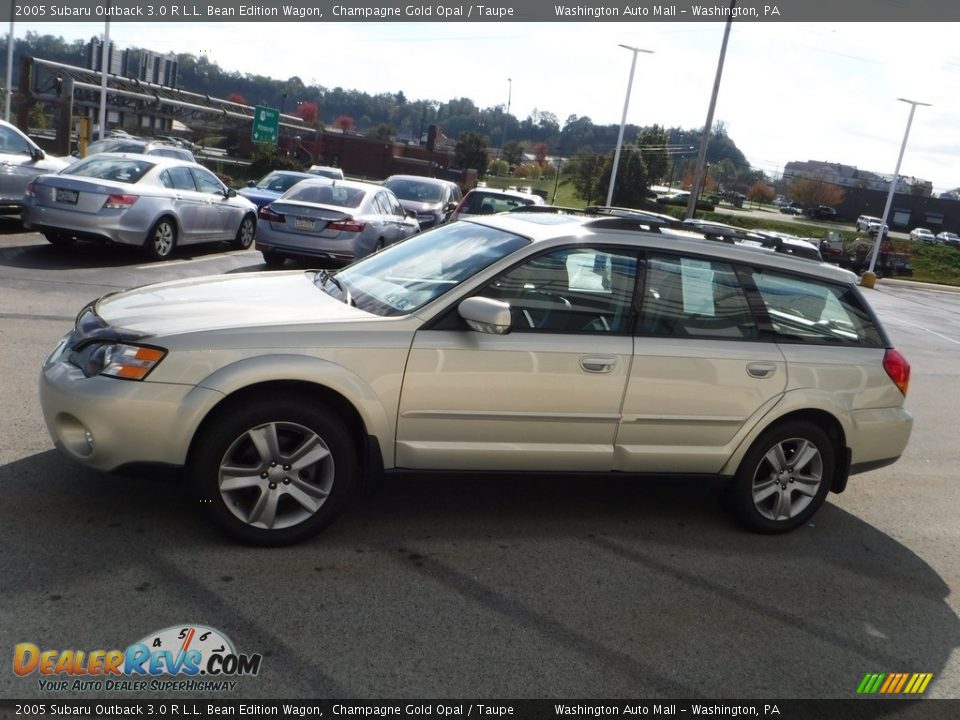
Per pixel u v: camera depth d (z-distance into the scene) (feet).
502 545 15.02
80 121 93.86
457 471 14.71
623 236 15.62
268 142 181.06
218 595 12.18
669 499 18.44
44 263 38.40
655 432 15.61
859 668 12.44
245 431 13.30
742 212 286.46
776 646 12.75
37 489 14.80
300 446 13.61
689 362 15.53
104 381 12.92
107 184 40.01
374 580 13.17
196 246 51.70
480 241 16.06
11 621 10.99
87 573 12.31
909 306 91.71
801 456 16.89
